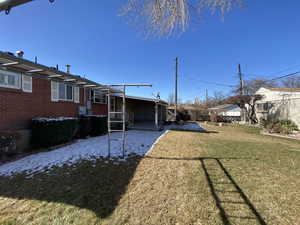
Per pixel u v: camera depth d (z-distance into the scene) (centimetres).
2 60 340
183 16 281
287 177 329
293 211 219
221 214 211
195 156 470
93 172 346
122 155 470
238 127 1473
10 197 250
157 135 879
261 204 234
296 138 884
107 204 232
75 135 734
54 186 285
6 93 511
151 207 225
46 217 204
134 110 1806
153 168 372
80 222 196
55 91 710
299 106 1180
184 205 230
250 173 348
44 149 536
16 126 539
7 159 431
